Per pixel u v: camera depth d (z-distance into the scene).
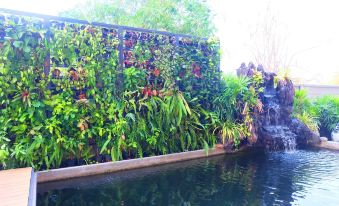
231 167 5.48
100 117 5.12
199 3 8.27
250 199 3.78
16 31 4.39
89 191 4.06
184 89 6.41
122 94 5.49
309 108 9.33
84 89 5.14
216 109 6.90
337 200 3.76
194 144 6.31
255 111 7.39
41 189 4.11
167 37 6.25
